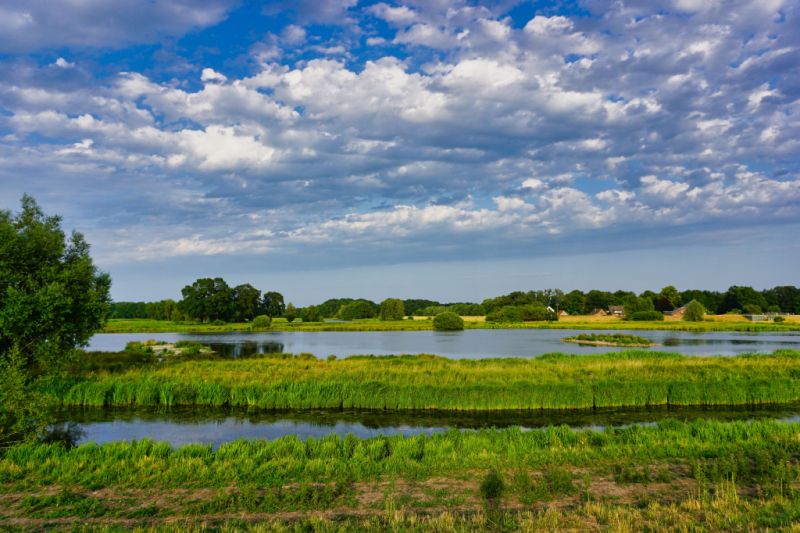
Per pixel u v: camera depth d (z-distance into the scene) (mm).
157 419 22297
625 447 14352
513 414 23422
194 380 26641
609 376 27406
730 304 173000
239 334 95000
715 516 9359
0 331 24125
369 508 10359
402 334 96125
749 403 25719
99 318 28547
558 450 14180
